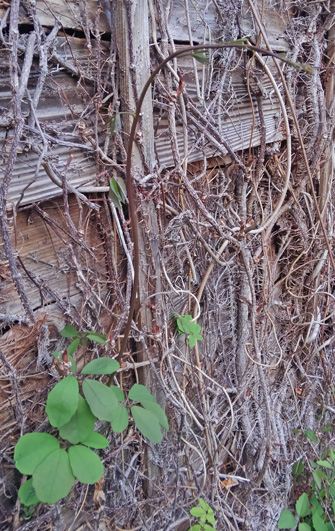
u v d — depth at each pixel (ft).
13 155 1.36
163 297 2.02
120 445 1.99
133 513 2.11
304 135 2.73
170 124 1.83
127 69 1.64
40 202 1.56
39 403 1.72
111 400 1.41
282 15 2.46
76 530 1.88
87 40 1.56
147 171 1.78
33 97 1.43
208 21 2.00
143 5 1.61
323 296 3.04
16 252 1.51
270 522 2.73
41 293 1.64
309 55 2.65
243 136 2.33
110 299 1.94
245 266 2.25
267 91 2.41
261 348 2.74
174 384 2.14
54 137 1.55
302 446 3.03
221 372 2.57
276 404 2.99
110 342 1.85
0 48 1.34
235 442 2.73
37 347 1.66
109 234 1.83
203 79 1.99
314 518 2.69
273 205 2.78
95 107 1.65
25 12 1.38
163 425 1.55
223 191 2.33
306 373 3.14
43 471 1.26
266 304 2.71
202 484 2.28
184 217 1.98
